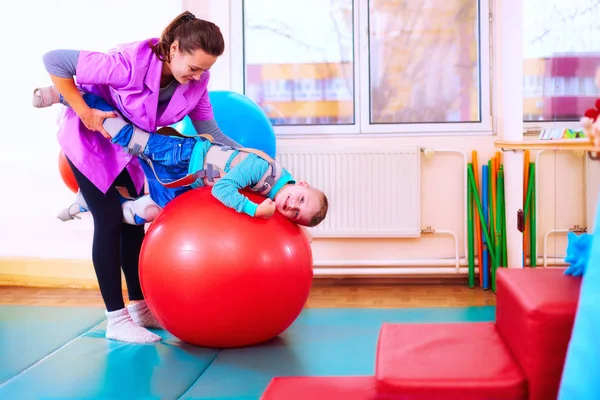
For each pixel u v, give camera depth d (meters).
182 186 2.55
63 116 2.60
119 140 2.48
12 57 3.74
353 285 3.76
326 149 3.66
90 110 2.43
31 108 3.77
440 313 3.00
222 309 2.27
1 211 3.84
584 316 1.23
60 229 3.80
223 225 2.28
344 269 3.74
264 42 3.81
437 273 3.73
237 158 2.54
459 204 3.73
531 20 3.05
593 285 1.23
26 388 2.10
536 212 3.38
